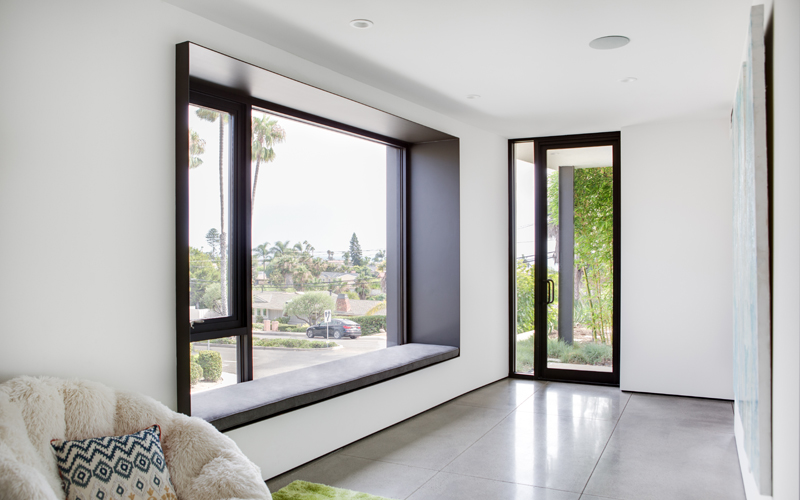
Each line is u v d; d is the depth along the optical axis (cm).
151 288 280
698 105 495
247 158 366
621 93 458
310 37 338
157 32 284
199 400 311
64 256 246
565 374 626
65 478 200
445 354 488
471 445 405
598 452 390
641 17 311
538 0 291
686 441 414
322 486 326
